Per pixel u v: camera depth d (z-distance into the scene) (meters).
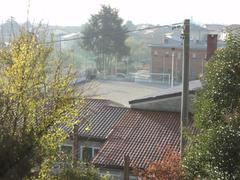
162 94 27.11
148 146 21.91
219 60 11.15
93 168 13.06
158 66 75.50
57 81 11.79
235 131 10.06
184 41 16.33
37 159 10.66
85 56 85.06
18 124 10.80
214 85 10.94
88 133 23.25
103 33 84.06
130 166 20.17
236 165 9.98
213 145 10.28
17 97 10.87
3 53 11.62
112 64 84.50
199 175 10.95
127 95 55.72
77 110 12.16
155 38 117.50
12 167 9.84
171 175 14.87
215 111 10.91
